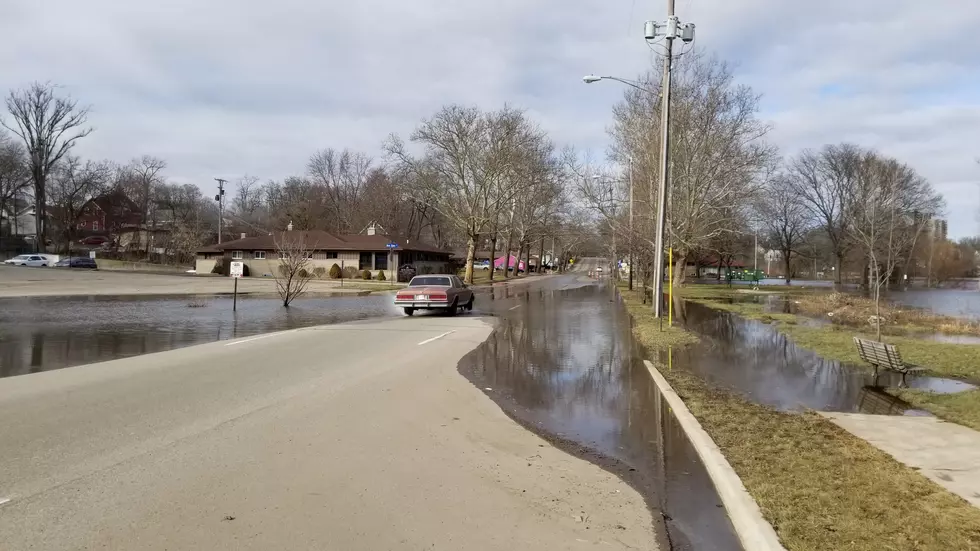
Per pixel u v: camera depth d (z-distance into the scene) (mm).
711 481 5496
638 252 37531
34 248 78438
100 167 78812
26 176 73625
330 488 4914
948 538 4004
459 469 5551
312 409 7574
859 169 47125
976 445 6344
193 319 19406
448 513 4512
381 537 4043
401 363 11406
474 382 9992
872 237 20312
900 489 4965
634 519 4590
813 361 12617
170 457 5570
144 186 89125
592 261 194375
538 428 7285
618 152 38094
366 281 54844
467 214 55719
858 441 6465
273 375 9789
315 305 27281
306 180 103188
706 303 31797
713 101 32469
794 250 80438
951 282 60625
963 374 11203
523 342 15180
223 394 8289
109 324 17453
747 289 51312
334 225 97188
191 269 69000
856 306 27281
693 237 35531
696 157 33562
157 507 4422
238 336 15062
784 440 6492
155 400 7852
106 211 88812
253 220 107000
